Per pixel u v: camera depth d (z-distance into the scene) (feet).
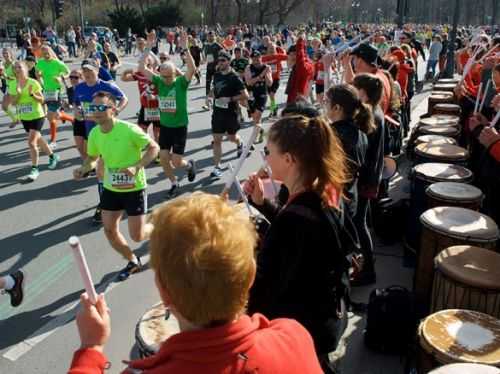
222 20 229.45
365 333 12.80
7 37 158.20
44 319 14.64
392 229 18.40
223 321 4.25
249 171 28.66
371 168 13.76
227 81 26.91
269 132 7.65
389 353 12.42
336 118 11.25
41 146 28.45
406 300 12.43
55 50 97.66
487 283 10.55
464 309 10.87
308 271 7.16
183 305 4.14
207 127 39.99
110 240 16.40
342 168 7.55
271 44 45.68
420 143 21.77
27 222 21.42
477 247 12.16
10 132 37.86
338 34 79.10
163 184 26.30
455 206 14.94
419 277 14.11
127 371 4.26
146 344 8.97
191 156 31.71
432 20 262.06
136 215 16.02
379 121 13.61
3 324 14.38
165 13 177.17
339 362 12.23
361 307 14.25
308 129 7.35
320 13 271.08
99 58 52.39
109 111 15.14
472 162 20.71
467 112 26.17
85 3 202.59
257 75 35.14
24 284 15.64
